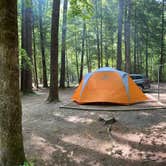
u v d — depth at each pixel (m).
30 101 13.23
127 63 20.78
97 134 6.38
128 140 5.83
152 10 28.31
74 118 8.21
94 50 31.00
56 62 11.66
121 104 10.10
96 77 10.85
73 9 6.90
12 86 3.77
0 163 3.94
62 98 13.57
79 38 29.53
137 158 4.81
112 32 29.75
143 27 28.69
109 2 28.25
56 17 11.41
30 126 7.40
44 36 25.16
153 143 5.55
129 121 7.56
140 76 17.70
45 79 24.88
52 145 5.67
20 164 4.02
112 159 4.82
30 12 17.16
